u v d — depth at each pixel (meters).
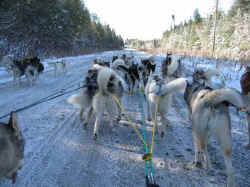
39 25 26.69
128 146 4.14
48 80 11.95
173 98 8.30
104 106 4.43
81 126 5.14
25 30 24.67
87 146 4.11
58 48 34.09
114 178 3.09
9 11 22.30
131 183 2.97
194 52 34.19
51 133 4.65
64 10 35.31
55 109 6.46
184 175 3.16
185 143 4.25
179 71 9.31
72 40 39.25
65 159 3.60
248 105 3.91
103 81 4.25
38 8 25.59
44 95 8.14
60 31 32.75
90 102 4.79
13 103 6.91
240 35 30.73
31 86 10.04
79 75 13.99
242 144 4.16
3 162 2.03
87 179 3.05
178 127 5.14
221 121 2.62
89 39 55.56
